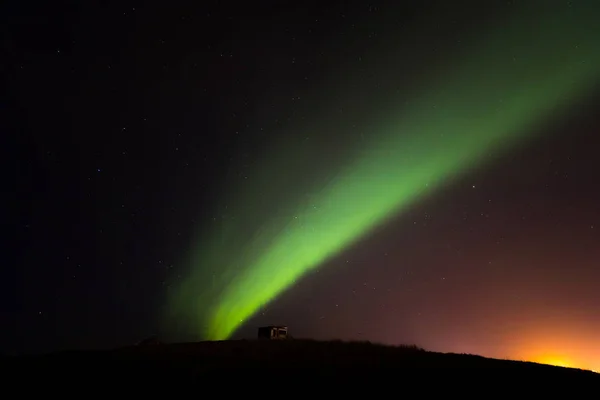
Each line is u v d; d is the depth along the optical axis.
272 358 18.25
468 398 13.16
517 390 14.17
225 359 17.84
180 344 23.33
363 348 22.02
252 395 12.98
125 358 17.97
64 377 14.74
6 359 18.09
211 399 12.59
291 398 12.80
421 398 13.04
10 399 12.63
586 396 13.88
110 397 12.71
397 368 16.59
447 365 17.59
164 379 14.46
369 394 13.27
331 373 15.45
